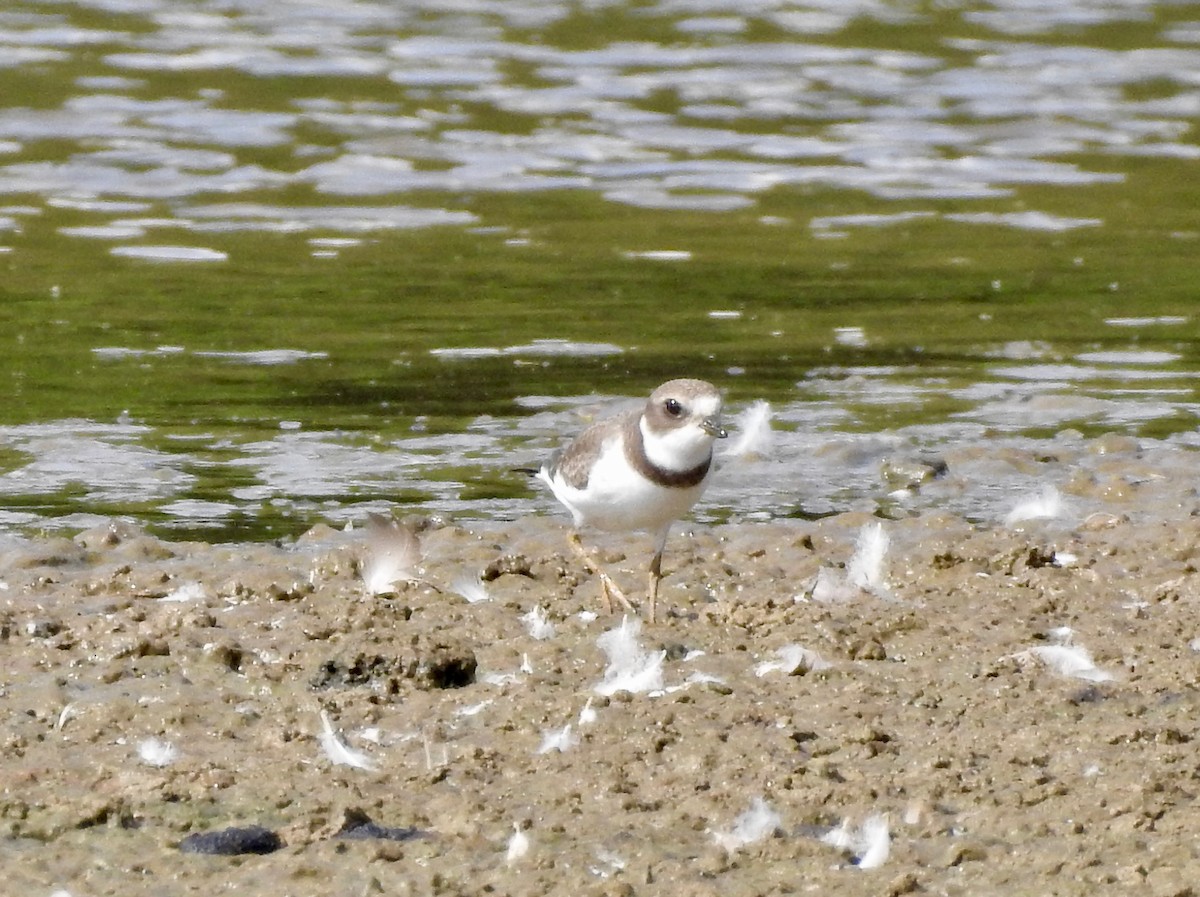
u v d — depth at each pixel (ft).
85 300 63.62
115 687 30.30
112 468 45.93
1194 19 115.85
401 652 30.73
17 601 34.68
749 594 36.22
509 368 56.18
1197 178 85.30
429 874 23.81
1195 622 33.76
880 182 84.17
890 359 57.77
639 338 59.93
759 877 23.89
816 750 27.73
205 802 25.93
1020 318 63.10
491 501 43.80
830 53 106.11
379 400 52.60
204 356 57.06
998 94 98.37
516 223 76.48
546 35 108.88
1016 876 23.71
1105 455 47.44
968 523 41.78
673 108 94.48
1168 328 61.87
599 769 27.04
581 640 32.81
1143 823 24.95
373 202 79.05
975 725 28.76
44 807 25.61
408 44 105.70
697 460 33.09
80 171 81.92
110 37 105.40
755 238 74.74
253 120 90.02
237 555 38.52
